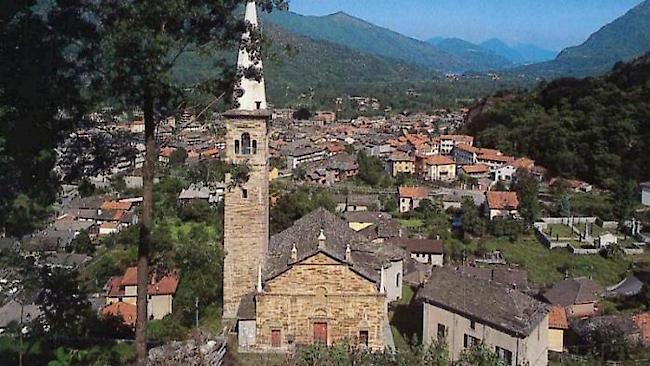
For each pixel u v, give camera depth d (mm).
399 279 70000
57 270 30250
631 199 132750
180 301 60406
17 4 21656
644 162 159125
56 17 22016
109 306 66812
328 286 49781
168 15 21203
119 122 25328
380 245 69750
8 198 23812
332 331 50000
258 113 51812
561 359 59125
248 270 53875
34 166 22844
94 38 22219
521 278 82750
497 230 115000
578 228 121938
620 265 100875
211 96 25109
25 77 21578
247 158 52656
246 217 53375
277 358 47594
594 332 62906
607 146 166375
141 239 24922
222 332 50719
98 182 125188
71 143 24000
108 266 82250
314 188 144250
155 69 21438
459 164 180000
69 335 42562
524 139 186000
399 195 135125
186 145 173000
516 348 51312
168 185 107000
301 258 49562
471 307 55531
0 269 31812
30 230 25516
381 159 190375
